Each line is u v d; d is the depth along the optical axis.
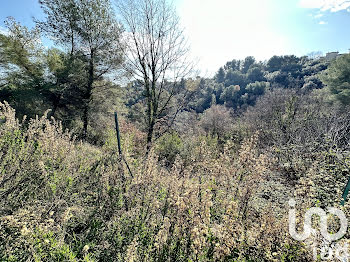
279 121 19.58
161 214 3.62
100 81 14.64
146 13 9.75
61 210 3.28
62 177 4.00
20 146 4.42
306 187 3.33
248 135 21.14
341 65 25.27
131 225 3.31
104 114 14.73
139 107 11.59
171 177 3.97
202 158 5.91
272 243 2.81
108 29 13.43
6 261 2.11
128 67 10.70
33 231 2.31
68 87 12.98
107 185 4.24
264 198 5.38
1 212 2.85
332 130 9.87
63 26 13.64
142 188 4.04
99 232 3.25
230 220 2.69
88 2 13.34
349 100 22.50
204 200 2.79
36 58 13.35
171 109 11.23
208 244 2.68
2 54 12.34
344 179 6.07
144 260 2.54
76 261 2.47
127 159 5.08
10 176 3.50
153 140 10.73
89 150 7.38
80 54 13.78
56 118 13.04
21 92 12.08
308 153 8.16
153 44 10.05
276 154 9.07
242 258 2.62
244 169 4.44
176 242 2.70
